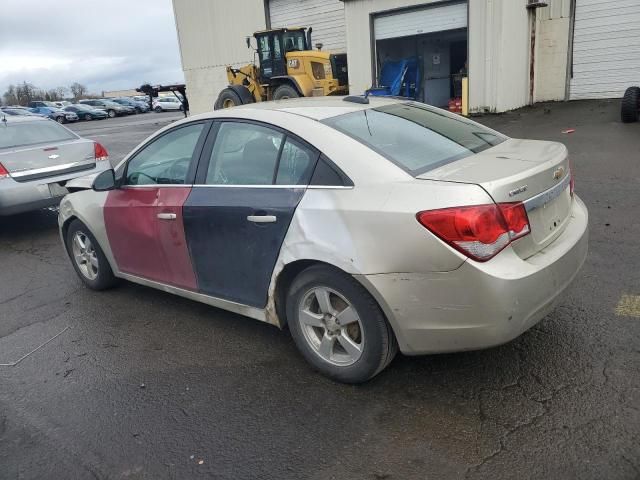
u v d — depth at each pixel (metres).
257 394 3.22
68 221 5.03
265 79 17.67
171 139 4.02
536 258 2.83
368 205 2.83
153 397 3.29
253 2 21.70
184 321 4.30
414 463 2.56
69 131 8.12
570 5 16.12
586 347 3.36
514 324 2.68
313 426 2.89
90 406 3.26
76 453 2.84
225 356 3.70
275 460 2.67
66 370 3.70
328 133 3.17
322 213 2.99
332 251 2.93
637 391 2.91
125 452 2.82
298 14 20.80
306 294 3.21
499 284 2.59
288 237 3.15
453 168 2.95
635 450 2.51
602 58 16.16
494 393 3.01
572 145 9.91
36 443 2.95
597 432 2.64
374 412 2.95
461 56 19.73
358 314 2.98
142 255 4.27
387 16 16.66
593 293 4.04
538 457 2.52
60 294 5.08
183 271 3.95
